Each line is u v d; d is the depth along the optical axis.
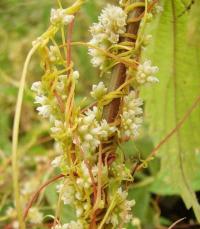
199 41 0.12
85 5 0.26
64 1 0.29
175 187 0.16
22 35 0.33
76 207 0.11
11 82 0.28
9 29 0.32
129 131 0.11
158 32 0.14
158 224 0.21
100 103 0.11
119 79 0.11
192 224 0.21
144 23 0.11
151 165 0.22
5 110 0.30
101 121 0.11
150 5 0.12
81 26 0.29
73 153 0.11
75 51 0.30
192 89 0.15
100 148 0.11
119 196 0.11
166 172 0.16
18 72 0.31
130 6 0.11
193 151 0.16
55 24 0.11
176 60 0.15
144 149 0.23
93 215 0.11
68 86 0.11
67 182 0.11
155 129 0.16
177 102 0.16
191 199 0.15
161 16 0.14
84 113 0.12
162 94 0.16
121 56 0.11
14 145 0.10
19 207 0.10
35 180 0.23
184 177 0.16
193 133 0.16
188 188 0.16
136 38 0.11
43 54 0.11
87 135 0.11
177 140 0.16
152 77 0.11
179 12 0.14
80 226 0.11
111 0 0.28
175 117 0.16
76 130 0.11
